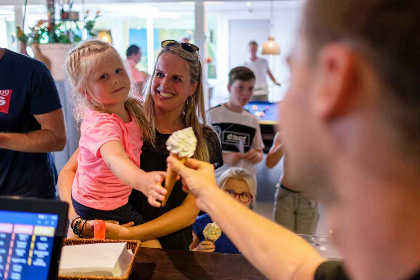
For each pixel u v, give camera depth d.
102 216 1.57
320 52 0.39
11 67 2.00
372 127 0.37
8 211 0.91
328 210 0.46
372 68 0.36
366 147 0.38
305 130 0.43
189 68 1.70
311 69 0.40
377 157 0.38
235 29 10.38
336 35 0.37
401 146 0.37
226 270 1.26
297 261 0.84
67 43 2.93
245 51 10.47
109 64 1.51
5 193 2.08
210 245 1.74
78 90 1.55
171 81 1.67
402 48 0.34
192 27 8.62
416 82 0.34
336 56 0.37
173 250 1.38
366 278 0.43
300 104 0.42
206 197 0.92
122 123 1.54
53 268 0.89
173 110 1.72
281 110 0.45
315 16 0.39
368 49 0.36
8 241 0.90
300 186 0.47
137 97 1.78
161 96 1.68
